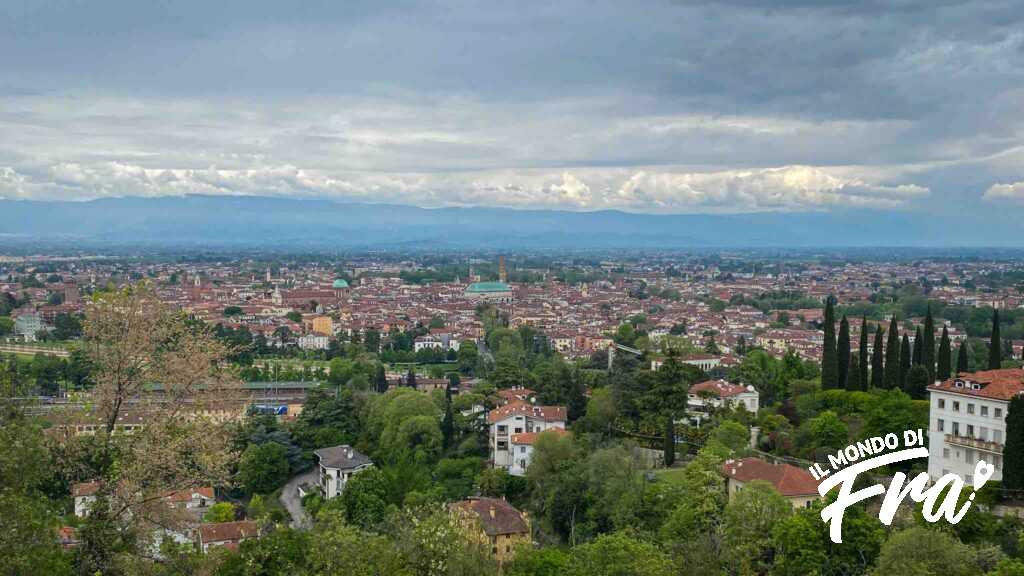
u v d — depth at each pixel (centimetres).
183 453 9056
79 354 10188
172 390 9194
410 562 10719
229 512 19438
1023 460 14362
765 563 13075
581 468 18238
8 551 7450
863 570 12031
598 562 11975
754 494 13838
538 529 18100
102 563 8762
